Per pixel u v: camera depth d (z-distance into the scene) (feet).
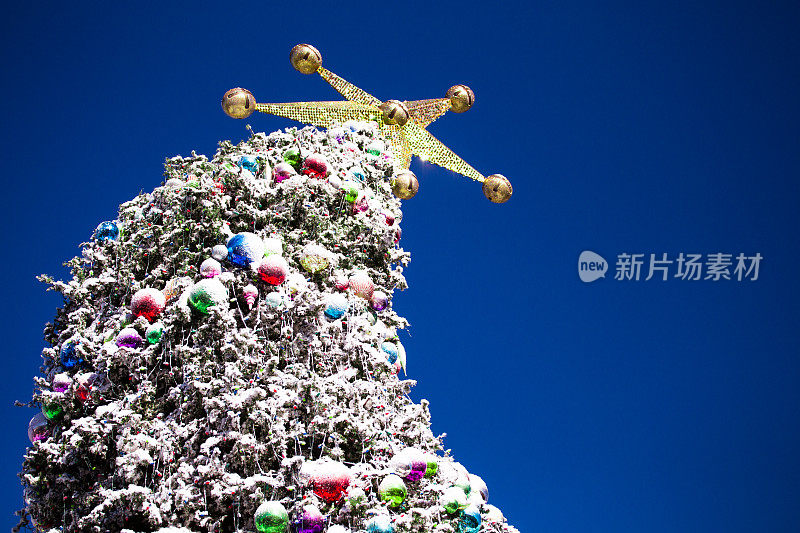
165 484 15.81
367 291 19.38
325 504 15.81
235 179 19.20
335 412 16.74
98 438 16.47
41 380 18.76
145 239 19.13
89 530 15.97
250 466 15.89
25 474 17.81
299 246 18.92
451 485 18.76
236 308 17.90
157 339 17.42
